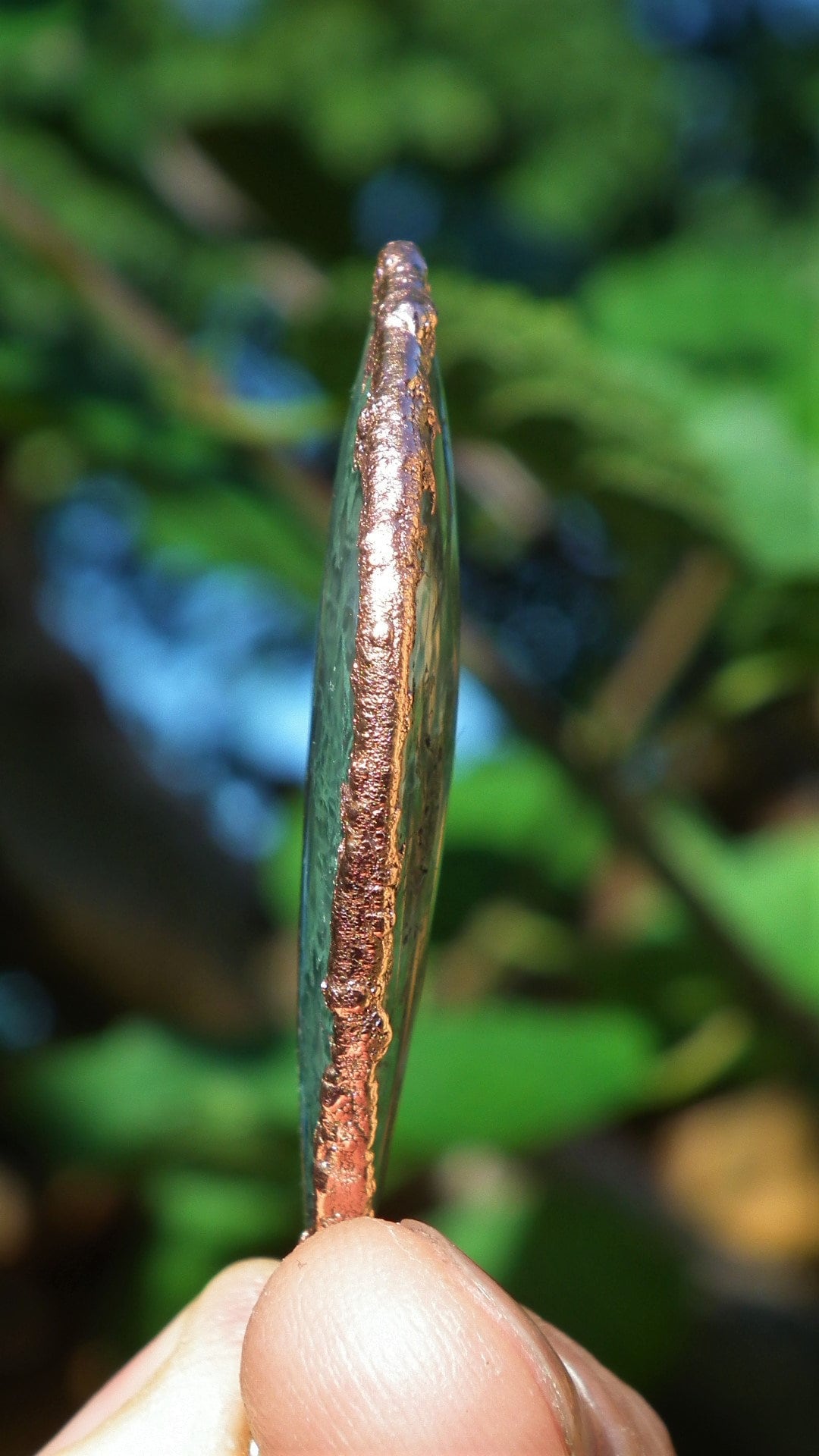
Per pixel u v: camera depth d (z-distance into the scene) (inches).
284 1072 10.7
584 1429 4.3
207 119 17.2
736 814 18.8
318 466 13.9
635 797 10.4
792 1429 14.0
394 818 4.1
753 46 40.4
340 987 4.2
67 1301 17.0
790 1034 10.3
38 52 16.1
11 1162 16.5
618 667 12.4
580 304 14.9
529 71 39.7
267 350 13.5
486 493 13.5
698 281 14.4
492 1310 4.2
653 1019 11.0
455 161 36.9
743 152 39.5
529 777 15.7
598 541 12.9
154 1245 14.8
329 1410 4.1
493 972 14.3
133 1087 10.7
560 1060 10.1
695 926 10.4
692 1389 14.5
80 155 16.4
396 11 37.6
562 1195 13.9
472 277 24.9
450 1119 9.7
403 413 4.1
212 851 17.3
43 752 16.2
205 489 12.6
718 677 10.6
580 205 38.5
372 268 8.6
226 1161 10.6
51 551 25.1
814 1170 17.9
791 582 9.2
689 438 8.7
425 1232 4.4
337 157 31.9
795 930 11.8
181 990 16.4
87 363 12.0
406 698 4.1
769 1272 15.7
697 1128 19.1
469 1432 4.0
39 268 11.8
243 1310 5.2
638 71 40.7
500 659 10.4
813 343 13.6
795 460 9.4
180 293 16.4
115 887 16.0
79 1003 17.7
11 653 16.2
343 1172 4.3
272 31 36.8
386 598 4.0
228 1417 4.9
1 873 16.2
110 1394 5.4
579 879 15.2
